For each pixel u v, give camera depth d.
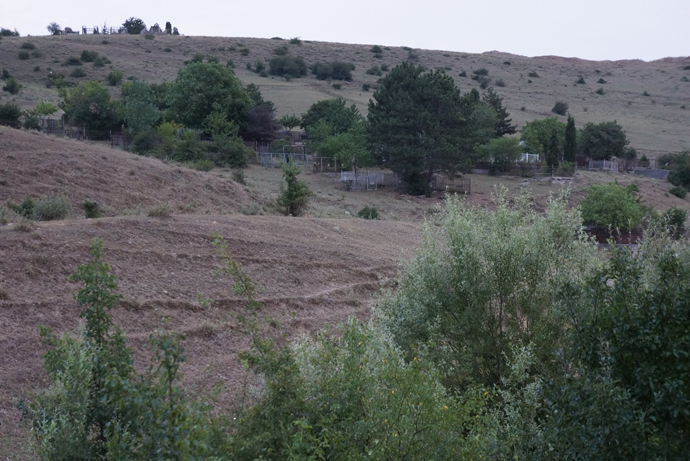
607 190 37.44
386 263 19.00
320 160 55.88
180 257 14.04
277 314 12.84
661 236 7.52
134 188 23.03
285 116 77.31
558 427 5.68
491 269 9.42
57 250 12.05
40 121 55.16
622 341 5.51
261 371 5.80
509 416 6.54
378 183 52.84
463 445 5.51
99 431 5.26
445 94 51.75
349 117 68.75
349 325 6.44
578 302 6.48
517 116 109.19
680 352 5.20
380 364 5.87
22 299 10.08
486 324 9.35
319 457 5.00
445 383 8.45
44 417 5.21
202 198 25.47
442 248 9.98
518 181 58.22
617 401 5.18
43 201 16.89
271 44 151.88
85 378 5.06
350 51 155.75
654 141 96.19
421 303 9.52
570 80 153.50
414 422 5.18
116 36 137.12
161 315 11.08
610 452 5.18
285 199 25.84
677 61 192.75
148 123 55.25
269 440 5.12
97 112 56.50
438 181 54.88
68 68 99.38
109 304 5.47
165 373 4.88
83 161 23.50
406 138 49.62
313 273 16.23
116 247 13.25
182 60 121.69
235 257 15.20
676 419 5.26
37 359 8.62
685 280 5.58
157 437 4.29
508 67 161.75
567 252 9.37
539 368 8.29
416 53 164.00
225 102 62.56
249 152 54.81
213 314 11.93
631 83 155.50
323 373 6.00
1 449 6.47
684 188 61.06
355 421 5.30
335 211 32.59
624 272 5.78
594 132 77.12
